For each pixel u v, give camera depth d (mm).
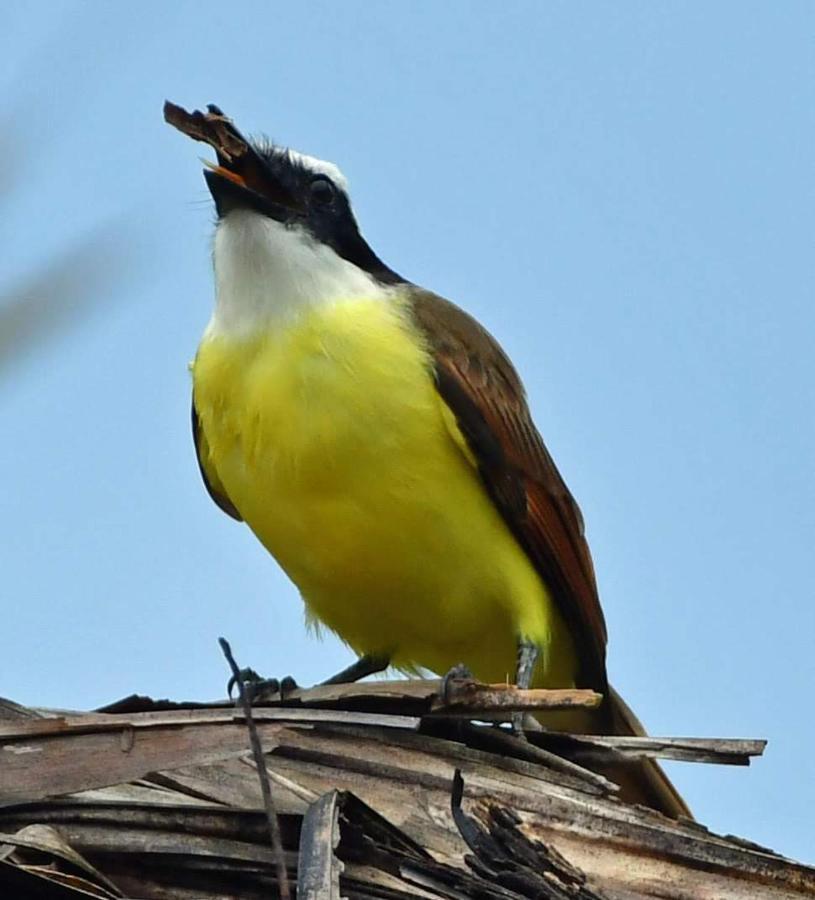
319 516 11852
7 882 7520
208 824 7980
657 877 8547
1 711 9086
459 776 8172
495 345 12844
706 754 9594
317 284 12078
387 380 11805
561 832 8680
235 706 9180
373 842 7875
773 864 8586
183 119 12445
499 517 12359
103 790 8281
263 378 11766
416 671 13031
